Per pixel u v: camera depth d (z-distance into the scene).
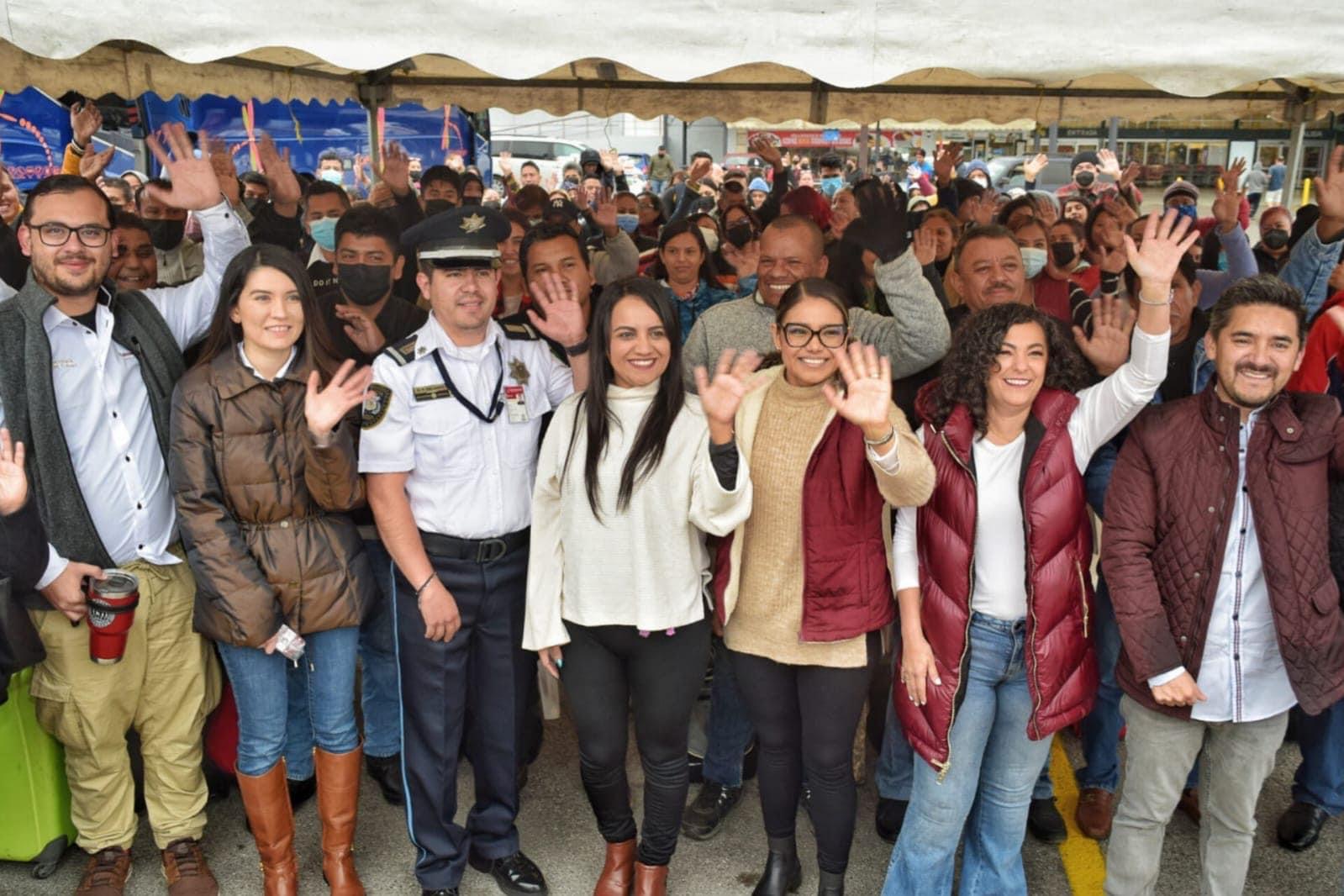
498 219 2.67
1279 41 2.49
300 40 2.53
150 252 3.90
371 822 3.35
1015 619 2.45
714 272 4.60
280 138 10.09
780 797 2.76
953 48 2.53
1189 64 2.51
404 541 2.65
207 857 3.13
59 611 2.69
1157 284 2.28
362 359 3.37
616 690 2.70
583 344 2.82
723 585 2.61
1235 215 4.56
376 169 7.59
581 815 3.38
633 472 2.48
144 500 2.79
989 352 2.34
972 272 3.53
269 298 2.56
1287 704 2.39
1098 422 2.43
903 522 2.56
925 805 2.52
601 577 2.56
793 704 2.70
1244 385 2.24
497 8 2.52
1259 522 2.30
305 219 5.34
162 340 2.82
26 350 2.58
